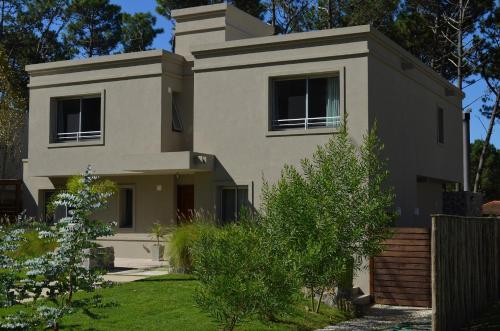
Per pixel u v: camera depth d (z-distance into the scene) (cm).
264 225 1191
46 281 845
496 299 1362
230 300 943
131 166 1936
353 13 3591
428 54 3666
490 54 3481
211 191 1912
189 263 1619
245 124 1867
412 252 1477
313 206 1201
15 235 868
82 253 862
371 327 1180
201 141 1934
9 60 4253
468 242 1190
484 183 4725
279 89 1850
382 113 1784
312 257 1084
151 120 2025
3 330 816
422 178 2111
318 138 1759
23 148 3177
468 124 2695
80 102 2180
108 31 4556
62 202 872
